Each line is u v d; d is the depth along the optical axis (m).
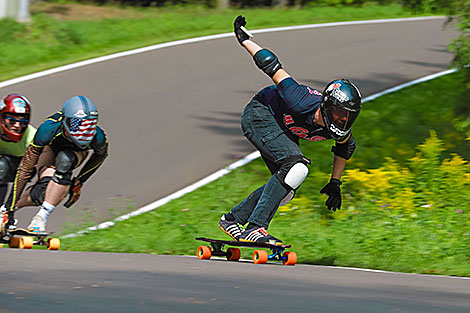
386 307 6.16
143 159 21.80
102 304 5.53
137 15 46.19
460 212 17.58
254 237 11.41
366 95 28.92
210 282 7.50
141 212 17.92
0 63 32.59
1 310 5.06
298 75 32.34
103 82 30.20
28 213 17.84
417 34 43.44
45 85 29.31
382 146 23.38
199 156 22.17
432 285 8.95
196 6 50.78
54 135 12.70
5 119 13.00
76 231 16.41
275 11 49.59
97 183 19.84
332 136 11.09
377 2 53.31
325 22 46.19
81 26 38.88
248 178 20.58
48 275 7.27
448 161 22.22
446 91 29.55
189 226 16.98
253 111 11.73
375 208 17.84
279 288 7.28
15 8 37.78
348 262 13.64
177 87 29.86
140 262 9.80
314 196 19.08
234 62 34.53
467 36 22.67
